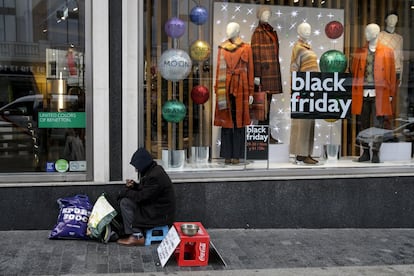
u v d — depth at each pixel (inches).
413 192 262.7
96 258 201.5
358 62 283.0
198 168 259.3
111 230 220.4
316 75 278.2
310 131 276.8
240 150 266.8
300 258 209.9
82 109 238.2
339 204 255.9
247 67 269.6
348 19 286.0
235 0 270.1
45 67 238.4
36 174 234.2
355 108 282.2
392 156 285.7
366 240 238.2
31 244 215.0
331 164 275.0
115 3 232.5
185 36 261.7
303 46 280.1
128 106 237.0
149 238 218.8
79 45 236.8
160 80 255.6
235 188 246.5
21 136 237.1
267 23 275.0
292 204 251.8
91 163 236.7
